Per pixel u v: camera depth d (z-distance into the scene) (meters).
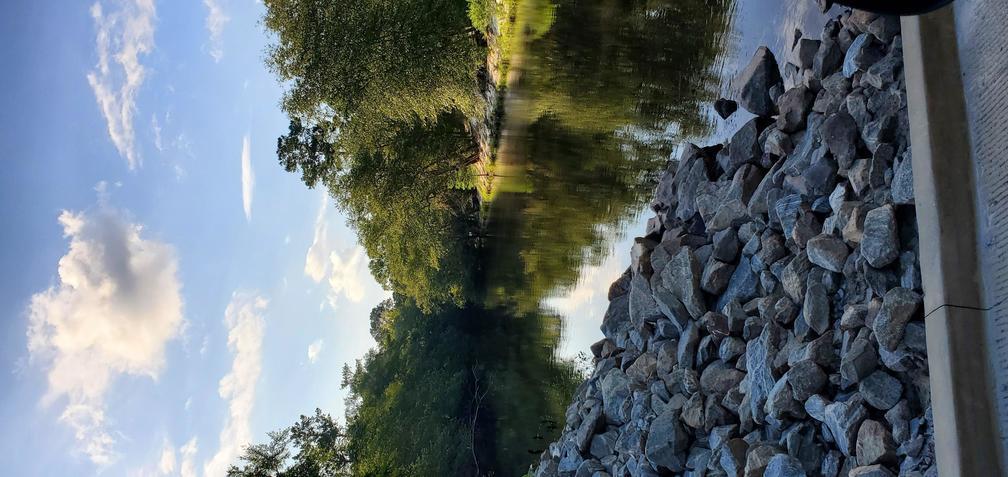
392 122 15.27
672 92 9.79
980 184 3.55
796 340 5.20
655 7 9.70
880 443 3.99
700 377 6.37
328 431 25.17
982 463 3.14
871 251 4.44
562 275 15.22
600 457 7.64
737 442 5.47
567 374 17.12
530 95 12.25
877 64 5.03
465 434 23.00
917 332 4.00
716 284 6.60
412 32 12.02
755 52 7.57
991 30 3.62
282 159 18.31
